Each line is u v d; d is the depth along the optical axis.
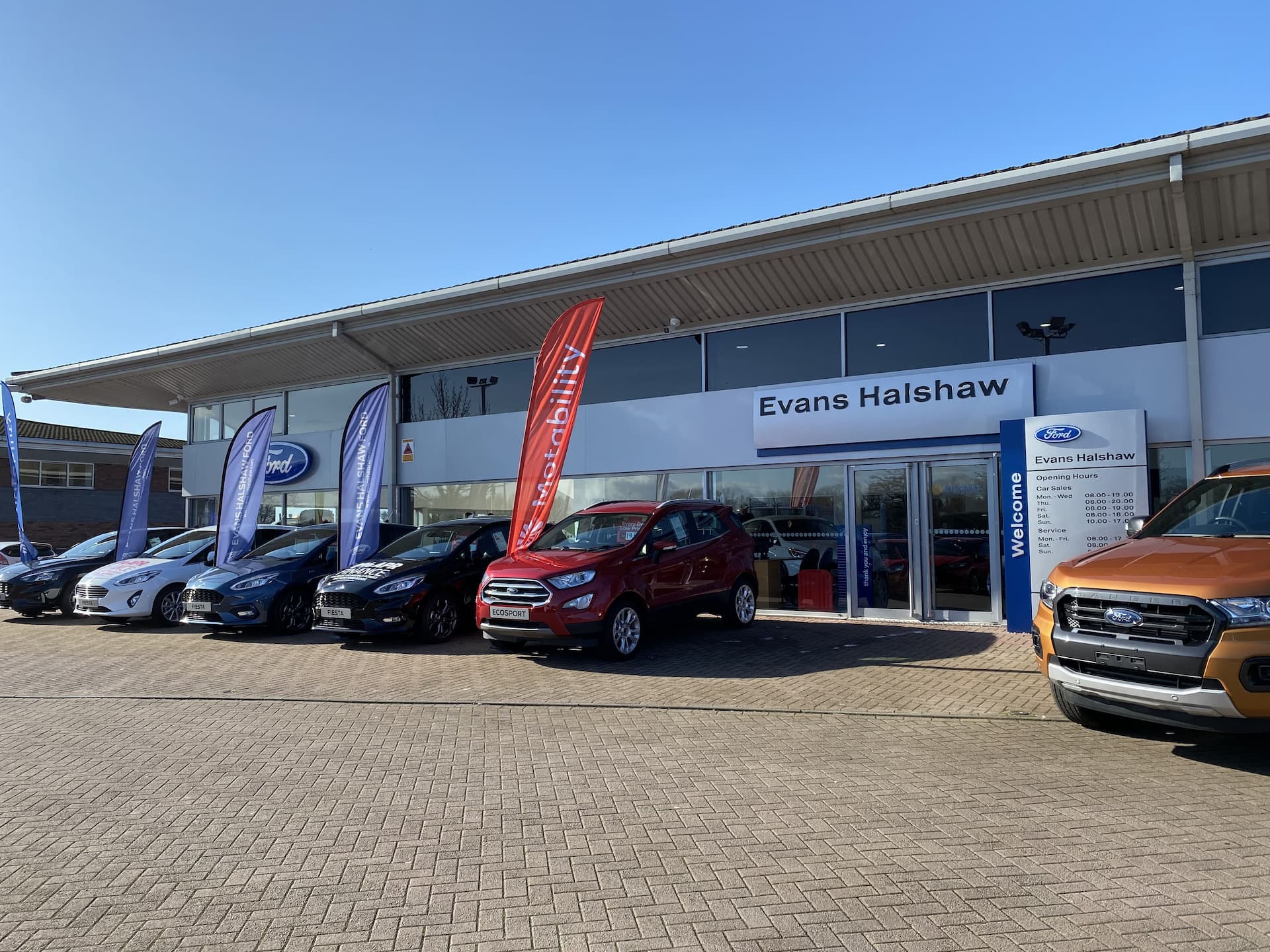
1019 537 10.03
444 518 16.70
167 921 3.38
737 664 8.85
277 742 6.19
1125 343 10.69
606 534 10.02
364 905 3.49
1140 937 3.08
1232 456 9.95
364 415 12.54
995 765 5.32
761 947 3.07
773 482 13.05
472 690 7.93
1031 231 10.62
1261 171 9.16
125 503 15.53
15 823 4.54
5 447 33.47
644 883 3.65
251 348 17.05
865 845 4.02
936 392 11.59
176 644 11.24
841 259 11.83
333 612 10.49
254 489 13.45
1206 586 4.95
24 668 9.55
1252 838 4.01
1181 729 6.14
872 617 12.12
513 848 4.08
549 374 10.92
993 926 3.19
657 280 13.02
